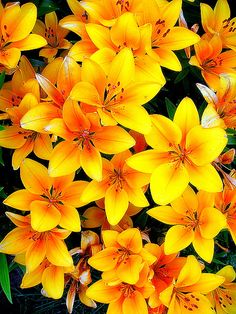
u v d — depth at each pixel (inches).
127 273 28.0
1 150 30.2
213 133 26.6
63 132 25.9
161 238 32.5
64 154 26.5
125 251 29.3
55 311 40.0
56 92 27.0
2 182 33.8
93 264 28.8
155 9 29.4
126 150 28.1
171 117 30.4
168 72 33.6
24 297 41.1
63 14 37.6
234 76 28.3
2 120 31.7
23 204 28.5
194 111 27.3
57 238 28.7
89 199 27.8
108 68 27.6
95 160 26.1
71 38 36.7
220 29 32.9
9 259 36.5
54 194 28.8
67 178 28.5
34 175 28.3
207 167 27.1
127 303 29.0
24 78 30.7
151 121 26.8
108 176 28.4
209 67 31.9
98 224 32.1
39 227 27.1
